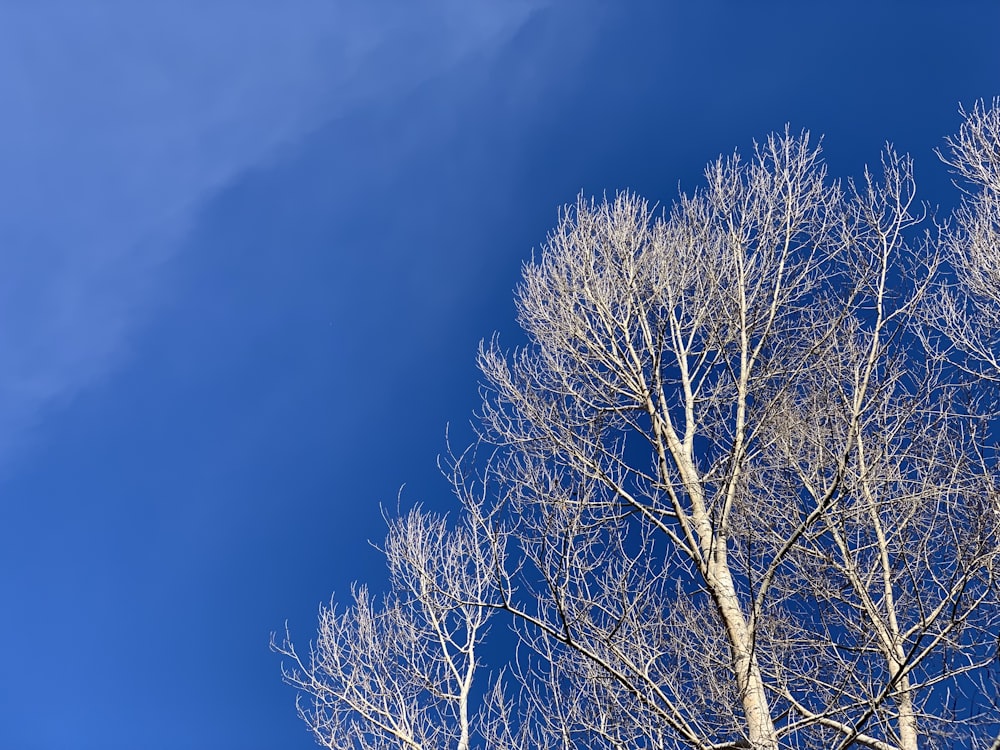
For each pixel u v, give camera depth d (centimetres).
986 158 1096
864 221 936
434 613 973
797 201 1016
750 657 729
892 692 674
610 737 683
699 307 1040
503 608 761
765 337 949
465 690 909
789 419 881
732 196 1066
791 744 748
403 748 893
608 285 1045
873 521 859
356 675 959
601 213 1099
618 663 752
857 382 831
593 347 1015
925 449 819
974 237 1034
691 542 832
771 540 862
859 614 816
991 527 733
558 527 757
